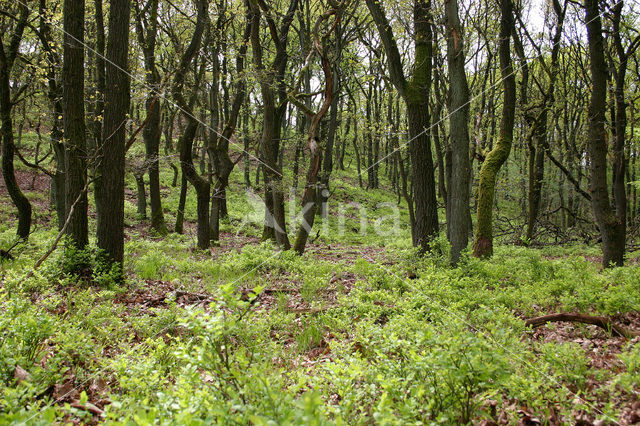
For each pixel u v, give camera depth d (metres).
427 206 9.97
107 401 3.25
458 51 8.94
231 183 28.50
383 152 33.22
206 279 8.53
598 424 2.68
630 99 10.98
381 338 3.90
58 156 13.01
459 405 2.62
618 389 3.10
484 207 9.46
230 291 2.66
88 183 8.01
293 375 3.30
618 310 4.96
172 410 2.32
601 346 4.32
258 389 2.43
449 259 8.91
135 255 11.34
